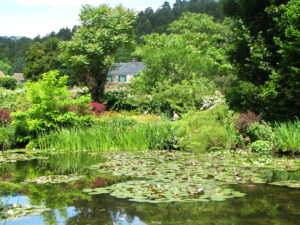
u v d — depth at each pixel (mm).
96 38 21344
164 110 18922
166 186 5402
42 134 11812
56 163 8164
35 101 12148
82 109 13680
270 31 13984
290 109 12141
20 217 3982
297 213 4086
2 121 12891
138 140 10953
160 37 32875
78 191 5246
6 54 106938
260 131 10961
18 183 5895
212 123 10852
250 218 3910
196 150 10117
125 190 5172
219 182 5707
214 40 34594
